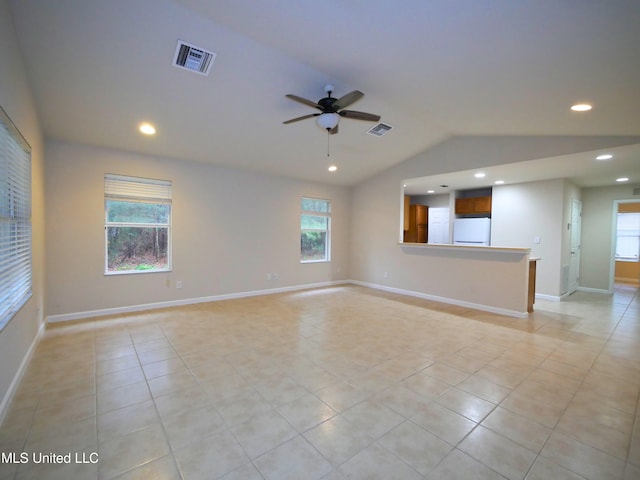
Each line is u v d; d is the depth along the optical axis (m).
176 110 3.59
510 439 1.88
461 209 7.31
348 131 4.57
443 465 1.67
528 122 3.57
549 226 5.77
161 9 2.25
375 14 1.93
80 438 1.85
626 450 1.79
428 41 2.15
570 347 3.37
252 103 3.58
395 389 2.46
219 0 2.05
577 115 3.05
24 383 2.49
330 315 4.55
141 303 4.64
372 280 6.77
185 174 4.96
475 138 4.83
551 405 2.25
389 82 3.07
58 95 3.11
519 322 4.27
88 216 4.19
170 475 1.58
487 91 2.83
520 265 4.51
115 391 2.39
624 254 8.31
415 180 6.01
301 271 6.50
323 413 2.13
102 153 4.27
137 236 4.64
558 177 5.54
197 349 3.22
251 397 2.32
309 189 6.57
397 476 1.59
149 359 2.96
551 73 2.27
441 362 2.96
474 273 5.03
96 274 4.27
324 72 3.01
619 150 3.69
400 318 4.42
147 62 2.79
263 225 5.89
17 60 2.41
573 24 1.67
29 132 2.89
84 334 3.60
